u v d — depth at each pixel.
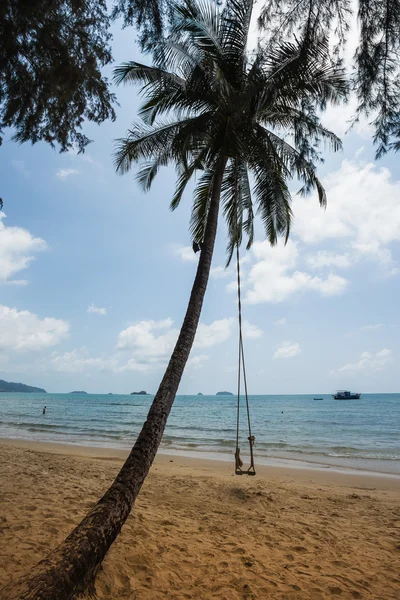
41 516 5.33
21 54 4.44
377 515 6.86
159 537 5.00
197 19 6.02
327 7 4.20
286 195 8.05
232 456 15.16
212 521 6.06
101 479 8.54
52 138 5.34
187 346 4.48
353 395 108.88
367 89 4.17
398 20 3.86
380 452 16.97
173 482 8.85
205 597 3.61
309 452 16.80
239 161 7.48
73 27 4.51
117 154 7.81
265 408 71.00
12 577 3.46
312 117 6.03
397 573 4.36
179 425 34.28
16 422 31.52
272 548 5.02
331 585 3.99
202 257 5.38
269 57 5.41
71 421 34.84
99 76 4.95
